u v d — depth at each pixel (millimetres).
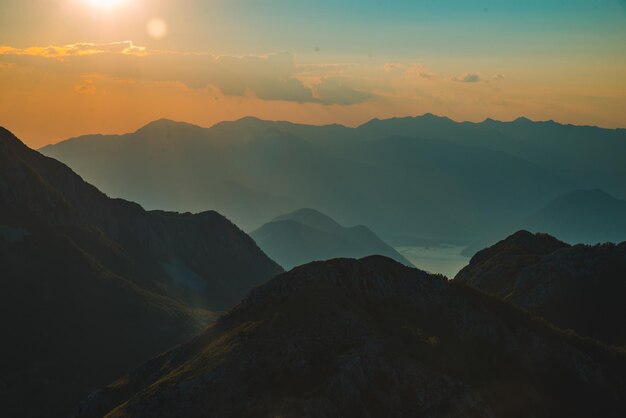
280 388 103375
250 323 119000
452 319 130500
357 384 102688
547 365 131375
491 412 106875
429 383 106375
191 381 107375
